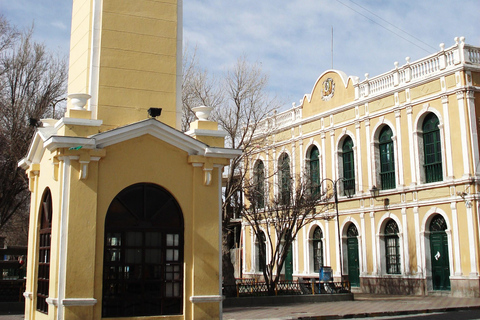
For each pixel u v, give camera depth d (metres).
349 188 31.45
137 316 11.79
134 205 12.14
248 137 30.78
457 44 26.27
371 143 30.80
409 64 28.84
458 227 25.70
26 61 26.55
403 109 29.06
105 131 12.41
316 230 35.00
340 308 20.77
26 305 13.64
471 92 25.95
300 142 36.12
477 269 24.62
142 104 13.27
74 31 14.53
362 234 31.03
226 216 24.09
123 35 13.38
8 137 24.70
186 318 12.10
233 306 21.92
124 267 11.87
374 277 29.94
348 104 32.41
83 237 11.38
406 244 28.34
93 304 11.25
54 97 26.97
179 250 12.41
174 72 13.77
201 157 12.62
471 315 18.20
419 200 27.78
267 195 28.44
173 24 13.98
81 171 11.50
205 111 13.46
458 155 26.00
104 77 13.02
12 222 42.19
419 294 27.30
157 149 12.41
